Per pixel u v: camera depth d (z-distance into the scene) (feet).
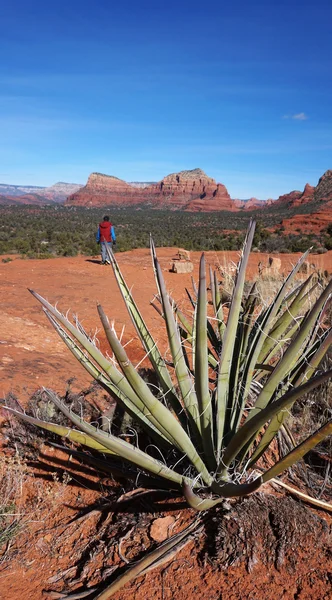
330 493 9.61
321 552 7.93
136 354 19.56
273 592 7.34
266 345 10.96
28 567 8.69
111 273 43.11
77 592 7.93
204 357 8.14
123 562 8.23
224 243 118.93
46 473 10.81
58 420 11.87
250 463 8.95
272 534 8.11
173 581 7.68
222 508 8.52
